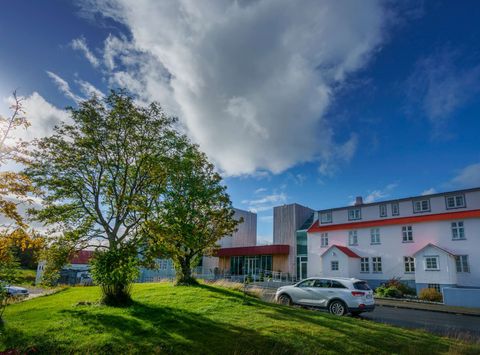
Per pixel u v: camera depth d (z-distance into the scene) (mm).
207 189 19250
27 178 7664
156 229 11797
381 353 8258
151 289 16609
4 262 7723
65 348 6918
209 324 9320
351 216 35000
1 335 7453
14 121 7797
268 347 7840
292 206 41344
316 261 35438
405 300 23484
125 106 12906
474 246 25641
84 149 12562
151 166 13000
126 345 7223
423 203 30391
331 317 11758
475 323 14836
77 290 18828
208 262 45531
